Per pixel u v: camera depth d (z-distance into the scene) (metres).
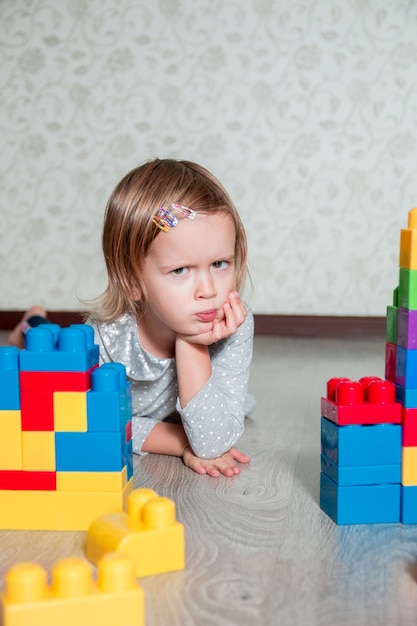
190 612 0.75
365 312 3.05
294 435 1.45
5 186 3.10
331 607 0.76
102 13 3.00
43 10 3.01
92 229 3.10
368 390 1.00
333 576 0.83
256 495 1.11
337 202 3.02
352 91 2.96
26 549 0.91
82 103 3.04
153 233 1.13
